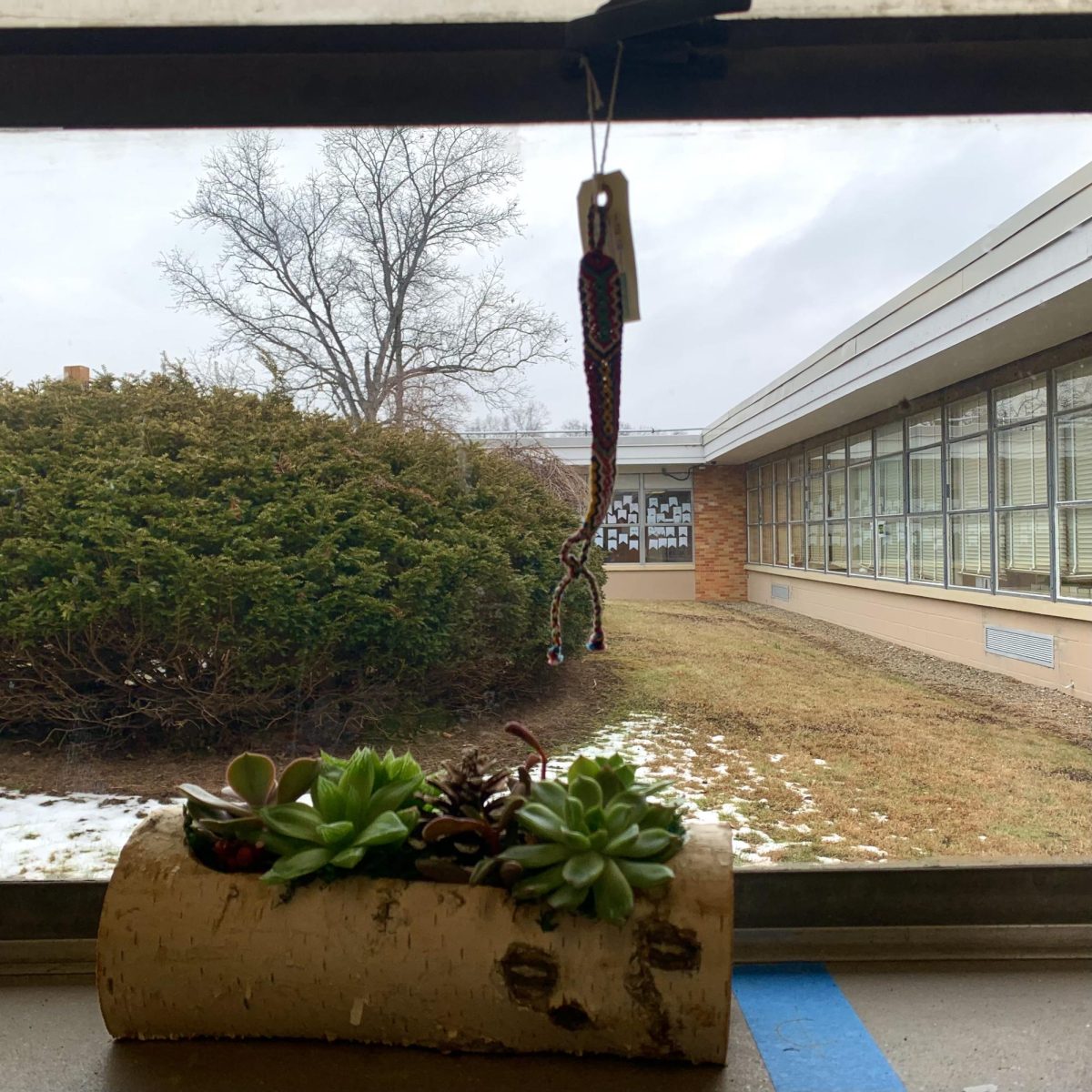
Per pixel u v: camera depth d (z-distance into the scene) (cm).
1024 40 126
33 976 134
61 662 265
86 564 264
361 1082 105
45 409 288
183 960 108
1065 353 424
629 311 94
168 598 263
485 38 127
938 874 141
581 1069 107
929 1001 124
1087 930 139
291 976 108
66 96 133
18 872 177
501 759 253
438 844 114
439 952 106
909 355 469
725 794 251
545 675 325
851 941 139
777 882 141
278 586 266
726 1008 103
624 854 106
